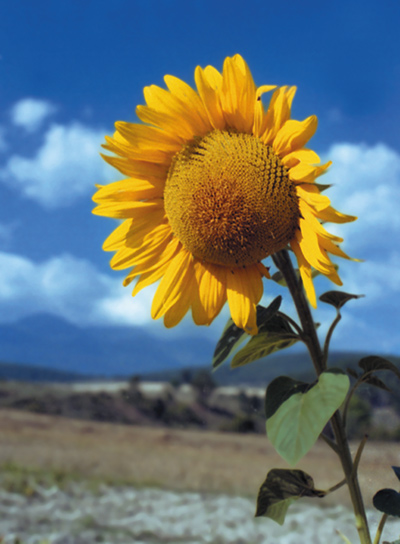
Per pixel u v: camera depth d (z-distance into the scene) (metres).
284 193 0.60
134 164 0.66
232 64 0.60
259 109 0.61
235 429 13.36
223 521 3.52
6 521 3.06
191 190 0.62
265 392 0.57
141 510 3.75
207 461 7.06
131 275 0.67
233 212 0.60
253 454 8.69
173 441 9.77
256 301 0.62
